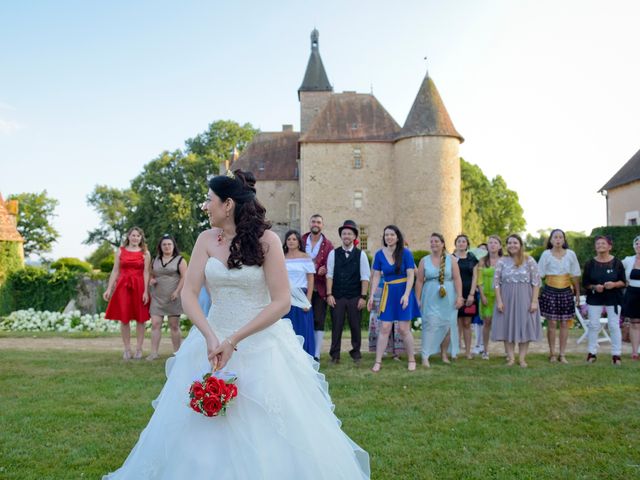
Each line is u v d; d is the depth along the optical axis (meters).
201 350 3.12
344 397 6.16
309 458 2.78
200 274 3.14
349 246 8.34
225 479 2.63
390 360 8.73
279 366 3.05
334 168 41.66
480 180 52.00
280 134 51.66
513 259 8.15
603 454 4.39
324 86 51.16
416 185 39.47
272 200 48.53
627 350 9.91
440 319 8.14
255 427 2.79
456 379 7.07
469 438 4.78
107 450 4.47
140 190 54.31
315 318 8.40
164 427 2.88
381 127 42.03
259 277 3.06
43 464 4.16
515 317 8.04
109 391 6.34
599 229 18.47
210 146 59.97
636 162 28.27
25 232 60.72
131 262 8.59
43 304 19.72
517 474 4.03
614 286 8.23
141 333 8.75
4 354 9.13
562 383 6.72
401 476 3.98
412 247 39.53
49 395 6.16
